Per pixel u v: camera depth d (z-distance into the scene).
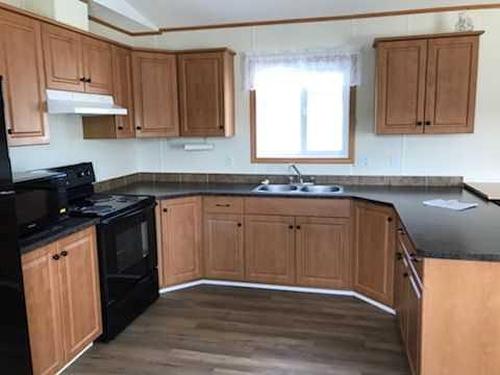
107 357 2.76
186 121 4.14
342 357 2.71
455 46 3.42
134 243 3.30
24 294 2.13
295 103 4.21
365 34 3.91
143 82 3.96
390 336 2.97
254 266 3.86
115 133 3.70
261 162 4.34
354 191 3.73
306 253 3.72
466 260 1.91
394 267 3.20
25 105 2.59
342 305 3.48
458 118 3.49
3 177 1.94
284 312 3.38
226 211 3.84
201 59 4.02
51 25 2.81
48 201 2.55
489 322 1.98
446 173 3.93
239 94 4.29
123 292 3.13
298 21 4.03
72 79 3.05
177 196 3.76
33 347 2.29
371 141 4.04
